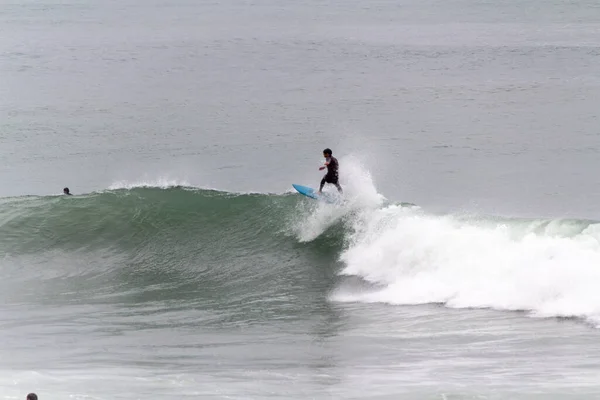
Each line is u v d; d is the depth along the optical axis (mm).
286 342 59719
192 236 84500
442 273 69188
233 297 72438
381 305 67312
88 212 88625
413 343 57875
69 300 72938
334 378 51250
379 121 193875
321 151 165125
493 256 67625
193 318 66688
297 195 87562
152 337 61688
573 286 62156
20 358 56656
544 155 157500
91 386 50125
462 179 141250
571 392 46562
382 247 74250
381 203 80875
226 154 163625
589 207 121188
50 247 84312
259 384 50406
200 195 90000
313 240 80125
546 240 67125
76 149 168750
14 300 73250
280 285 74562
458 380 49594
